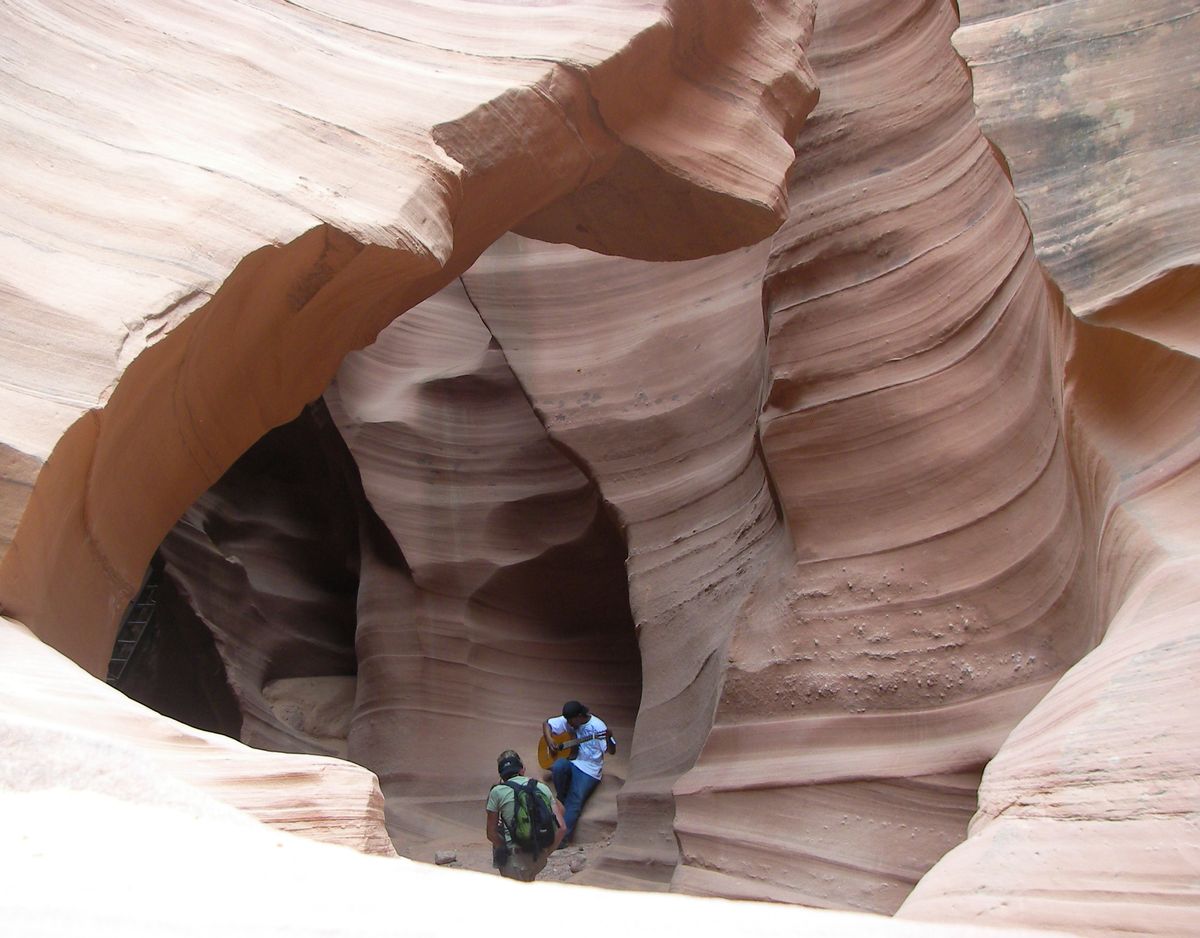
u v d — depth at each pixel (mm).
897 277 5582
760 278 7367
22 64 3764
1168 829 2240
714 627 6535
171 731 2225
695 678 6551
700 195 5273
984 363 5219
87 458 3174
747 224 5438
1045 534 4805
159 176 3695
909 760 4957
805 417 5613
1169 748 2457
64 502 3148
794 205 5984
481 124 4488
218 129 3963
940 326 5414
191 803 1760
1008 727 4777
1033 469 4906
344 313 4512
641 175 5219
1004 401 5102
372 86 4434
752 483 6758
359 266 4055
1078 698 2955
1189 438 3740
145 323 3277
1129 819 2326
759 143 5406
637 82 5000
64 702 2240
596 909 1396
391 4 4805
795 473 5637
